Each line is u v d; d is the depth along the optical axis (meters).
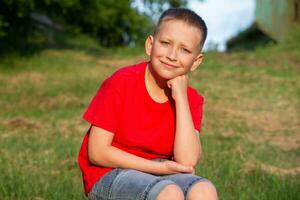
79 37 24.89
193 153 3.38
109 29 32.69
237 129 9.09
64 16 19.42
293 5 18.28
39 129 9.29
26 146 7.86
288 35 18.30
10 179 5.73
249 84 13.19
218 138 8.39
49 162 6.86
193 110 3.57
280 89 12.54
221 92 12.30
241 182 5.80
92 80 14.49
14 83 14.32
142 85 3.40
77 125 9.61
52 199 5.17
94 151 3.35
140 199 3.06
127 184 3.15
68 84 14.03
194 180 3.14
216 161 6.67
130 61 17.59
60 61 16.83
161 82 3.40
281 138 8.66
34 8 16.52
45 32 21.56
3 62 16.14
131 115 3.36
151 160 3.42
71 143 8.01
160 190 3.01
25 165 6.70
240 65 15.53
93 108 3.40
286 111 10.70
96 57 18.31
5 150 7.59
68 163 6.76
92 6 19.44
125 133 3.37
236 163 6.59
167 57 3.33
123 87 3.38
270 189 5.46
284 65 15.36
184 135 3.37
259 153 7.43
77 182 5.86
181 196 3.00
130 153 3.41
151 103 3.38
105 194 3.26
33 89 13.48
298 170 6.66
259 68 15.05
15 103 11.87
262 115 10.39
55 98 12.32
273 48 17.92
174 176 3.26
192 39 3.34
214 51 18.38
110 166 3.35
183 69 3.38
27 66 16.08
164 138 3.42
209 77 14.02
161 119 3.41
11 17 17.66
